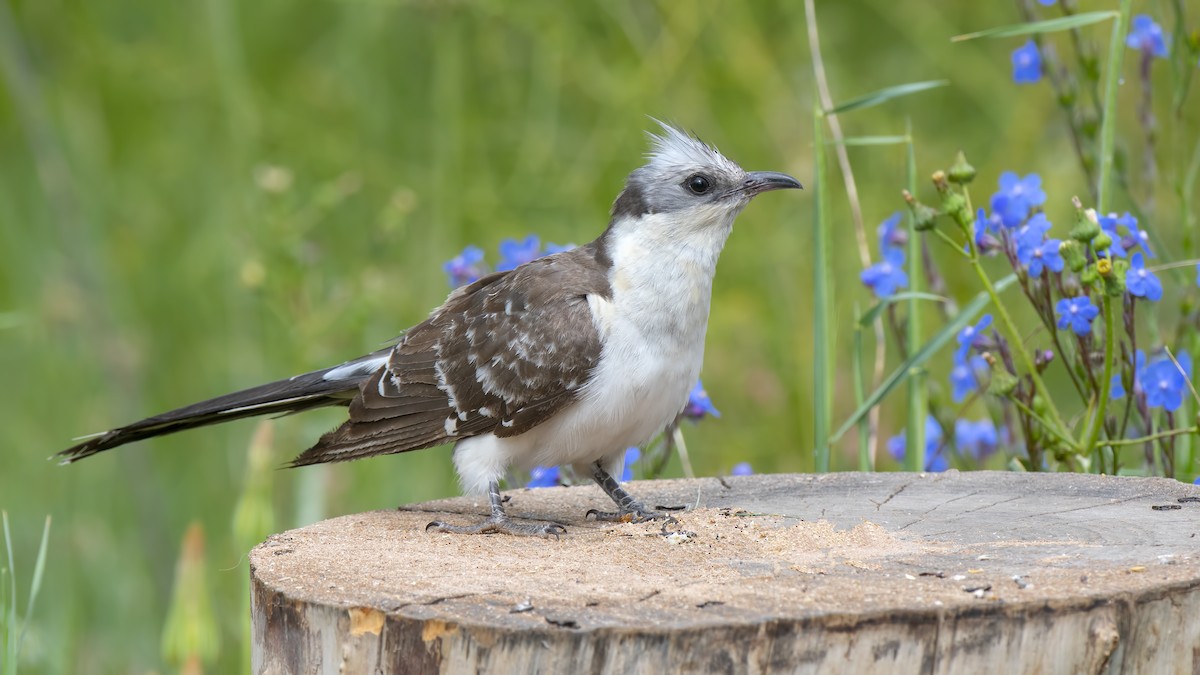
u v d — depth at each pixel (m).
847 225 14.30
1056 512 7.09
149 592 12.27
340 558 6.37
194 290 14.99
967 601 5.27
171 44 15.99
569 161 15.28
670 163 8.30
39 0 16.47
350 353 12.80
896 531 6.85
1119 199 12.79
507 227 14.13
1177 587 5.45
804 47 15.32
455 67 13.80
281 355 13.32
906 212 10.05
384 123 15.34
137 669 11.52
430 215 14.12
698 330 8.19
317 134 14.80
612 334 7.91
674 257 8.11
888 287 9.40
